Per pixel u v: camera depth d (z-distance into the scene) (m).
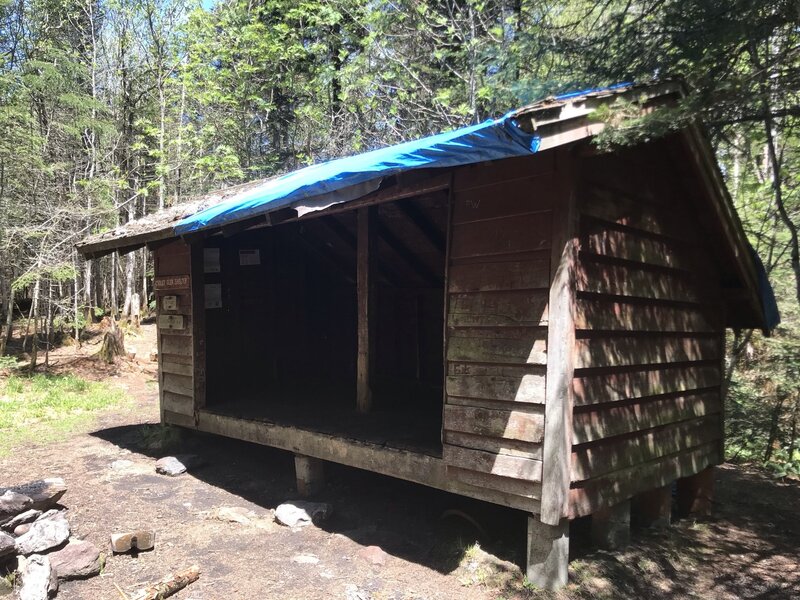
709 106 4.01
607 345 4.16
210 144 17.62
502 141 3.17
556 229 3.74
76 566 3.94
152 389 11.83
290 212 5.28
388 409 6.62
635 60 5.84
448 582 3.98
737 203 8.24
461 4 11.41
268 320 8.53
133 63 19.17
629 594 3.87
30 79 12.08
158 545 4.54
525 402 3.85
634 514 5.26
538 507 3.77
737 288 5.79
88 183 13.71
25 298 17.86
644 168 4.59
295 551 4.47
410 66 12.12
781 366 7.99
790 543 4.93
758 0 4.41
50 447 7.44
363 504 5.45
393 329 8.84
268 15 15.95
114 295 19.16
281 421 5.96
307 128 15.92
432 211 6.42
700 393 5.51
